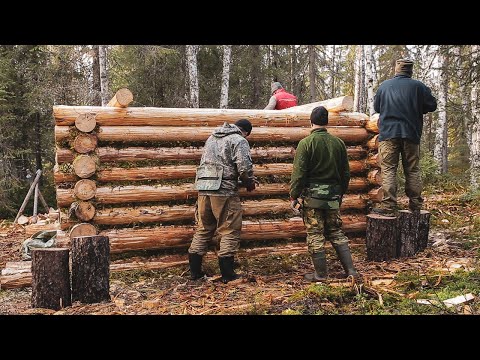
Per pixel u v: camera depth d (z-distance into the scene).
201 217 5.38
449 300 4.28
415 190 6.30
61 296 4.60
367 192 6.96
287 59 21.89
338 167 5.19
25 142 13.75
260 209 6.28
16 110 13.48
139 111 5.88
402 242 6.08
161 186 5.93
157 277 5.66
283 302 4.38
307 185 5.17
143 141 6.00
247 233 6.18
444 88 15.32
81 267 4.67
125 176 5.83
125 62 16.11
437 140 15.62
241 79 19.22
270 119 6.45
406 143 6.20
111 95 17.22
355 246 6.67
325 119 5.16
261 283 5.20
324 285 4.68
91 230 5.58
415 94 6.12
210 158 5.27
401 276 5.07
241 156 5.14
